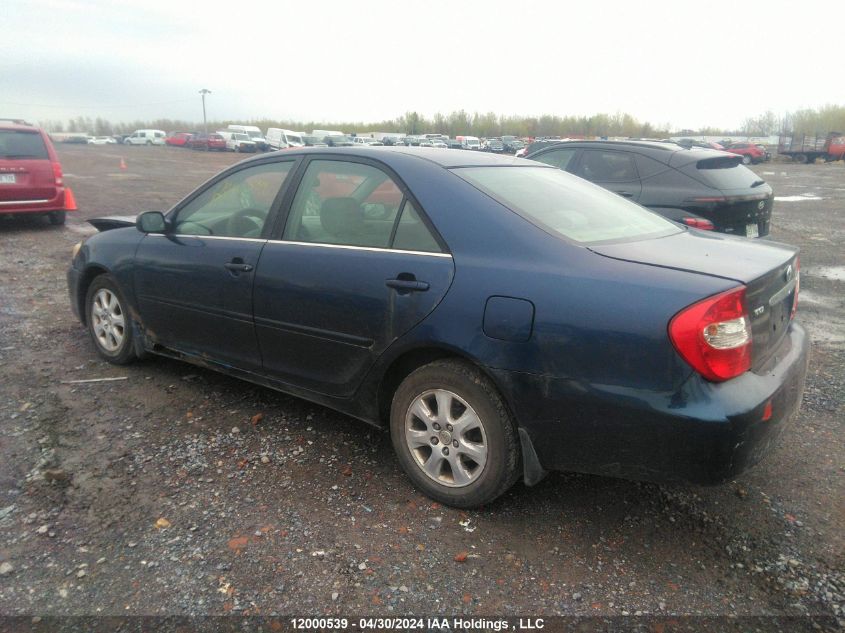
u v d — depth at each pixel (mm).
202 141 54000
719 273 2531
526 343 2645
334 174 3496
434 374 2959
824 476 3336
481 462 2881
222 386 4418
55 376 4523
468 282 2811
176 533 2797
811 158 43125
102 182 21188
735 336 2414
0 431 3682
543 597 2465
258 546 2721
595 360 2520
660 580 2562
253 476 3273
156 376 4570
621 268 2607
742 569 2629
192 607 2377
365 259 3160
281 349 3576
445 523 2916
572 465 2701
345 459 3467
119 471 3289
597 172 7449
